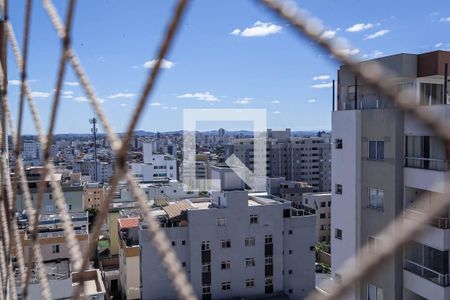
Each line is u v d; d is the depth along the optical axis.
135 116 2.26
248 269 29.61
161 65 2.03
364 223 14.13
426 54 13.07
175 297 28.11
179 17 1.84
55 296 20.12
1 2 4.47
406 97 1.37
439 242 11.84
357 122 14.19
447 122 1.35
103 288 21.88
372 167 13.77
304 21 1.39
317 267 40.16
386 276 13.23
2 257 4.82
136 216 40.50
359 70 1.38
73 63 2.95
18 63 4.16
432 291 12.09
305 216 30.92
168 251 2.16
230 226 29.11
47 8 3.27
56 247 31.03
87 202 56.47
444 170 11.85
